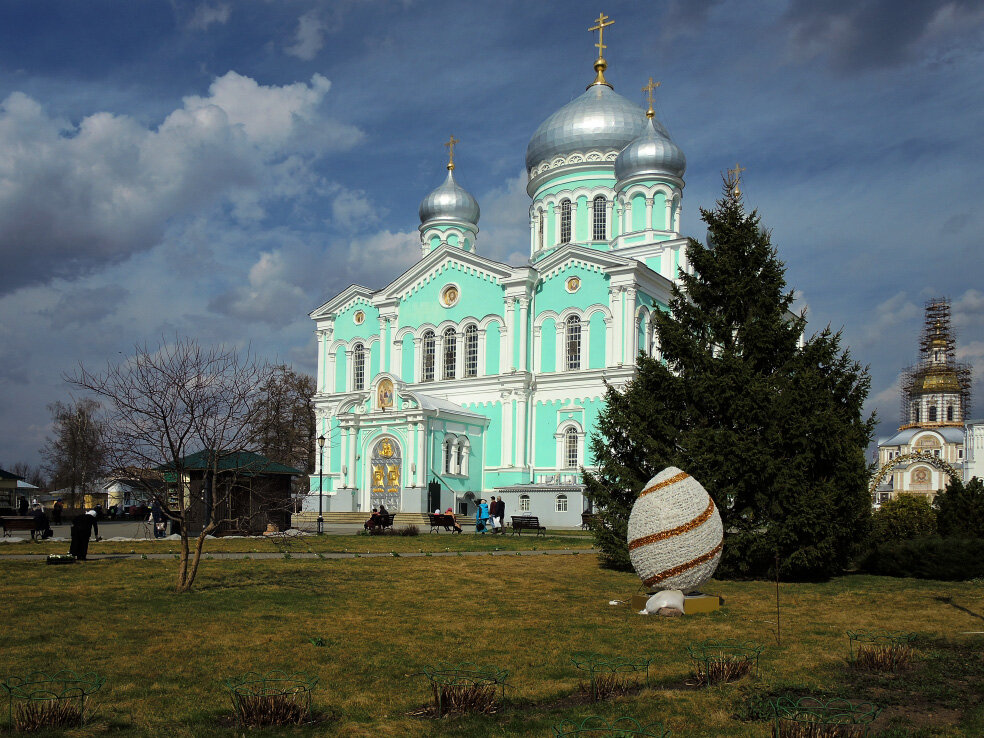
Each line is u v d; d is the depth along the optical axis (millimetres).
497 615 17156
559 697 11188
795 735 9469
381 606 18109
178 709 10398
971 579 24031
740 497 24609
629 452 26562
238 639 14406
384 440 58844
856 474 24094
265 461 29406
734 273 26641
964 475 99812
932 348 114250
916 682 11906
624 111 71750
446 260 65375
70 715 9859
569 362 59625
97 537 36375
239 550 31266
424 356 66125
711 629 15734
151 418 20688
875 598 20250
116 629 15141
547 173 72250
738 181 27609
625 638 14828
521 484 58562
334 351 72188
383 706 10602
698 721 10047
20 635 14562
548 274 60969
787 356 25938
